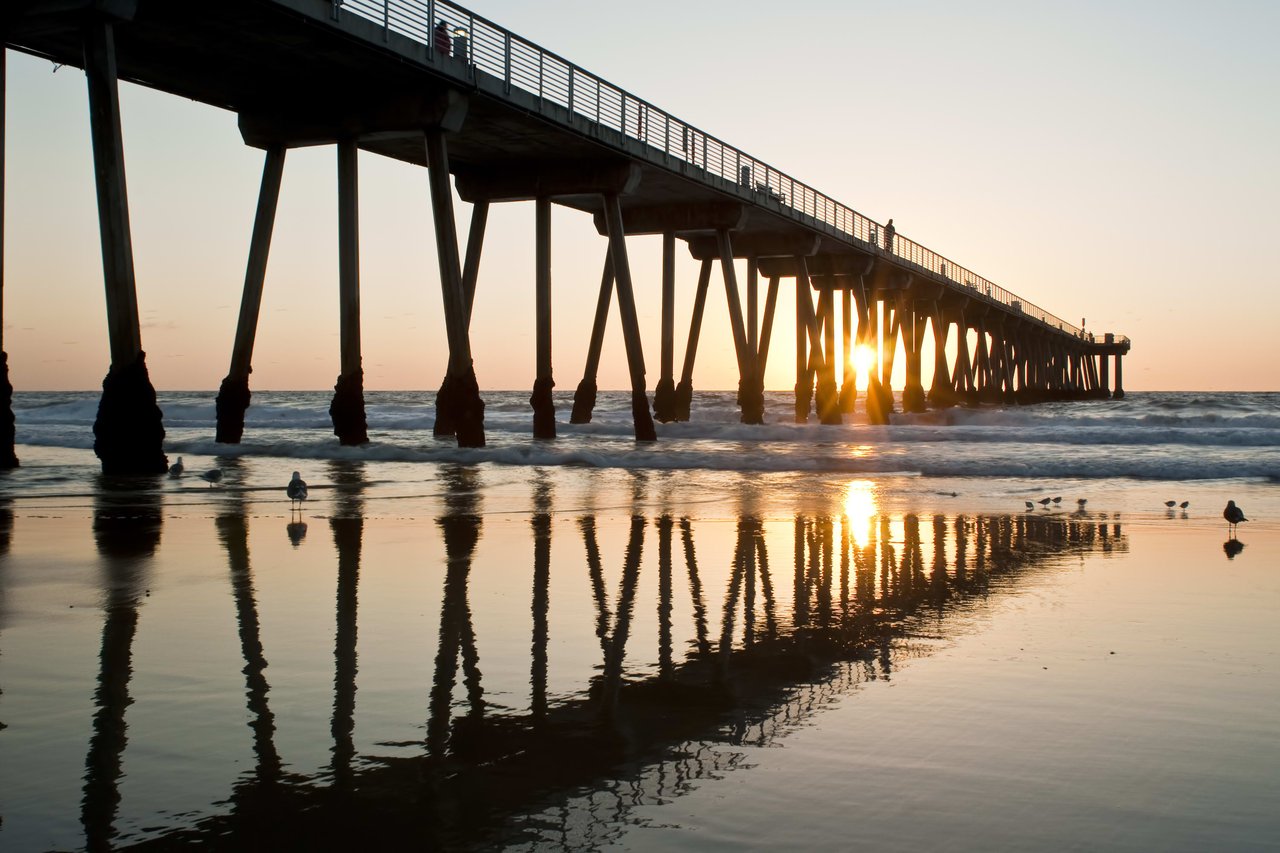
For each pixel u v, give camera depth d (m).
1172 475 22.11
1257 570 10.79
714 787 4.74
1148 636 7.76
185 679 6.46
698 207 35.78
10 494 16.94
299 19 19.53
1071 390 99.94
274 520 14.16
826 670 6.80
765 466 23.19
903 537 13.11
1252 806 4.52
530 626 8.06
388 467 22.56
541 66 25.86
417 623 8.11
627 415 60.94
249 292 26.42
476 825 4.33
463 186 31.20
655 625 8.13
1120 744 5.32
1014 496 18.03
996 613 8.64
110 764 4.99
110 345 19.25
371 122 24.34
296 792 4.67
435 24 23.03
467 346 25.73
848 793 4.66
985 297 63.88
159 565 10.66
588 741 5.37
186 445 26.86
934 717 5.77
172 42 20.98
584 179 29.97
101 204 18.83
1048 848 4.12
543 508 15.84
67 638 7.53
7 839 4.16
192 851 4.07
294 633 7.73
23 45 20.75
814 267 46.19
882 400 48.41
